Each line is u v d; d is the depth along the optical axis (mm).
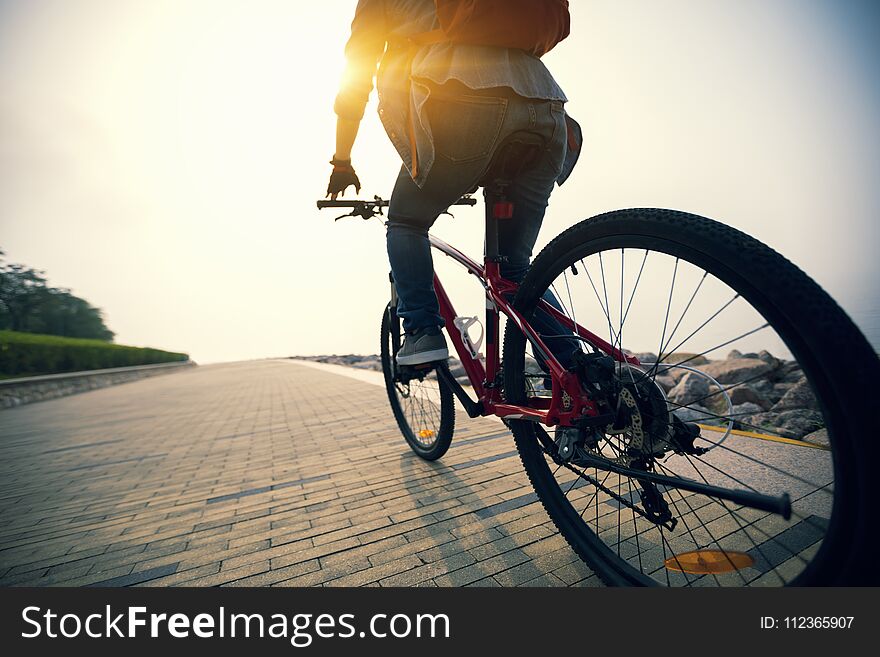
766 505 865
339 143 1739
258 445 3510
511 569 1447
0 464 3725
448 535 1698
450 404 2332
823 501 1536
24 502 2602
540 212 1639
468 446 2812
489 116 1304
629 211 1108
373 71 1513
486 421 3404
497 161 1410
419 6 1327
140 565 1699
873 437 722
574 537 1376
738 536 1447
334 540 1748
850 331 766
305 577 1514
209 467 3006
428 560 1540
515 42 1304
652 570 1335
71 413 7348
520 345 1505
